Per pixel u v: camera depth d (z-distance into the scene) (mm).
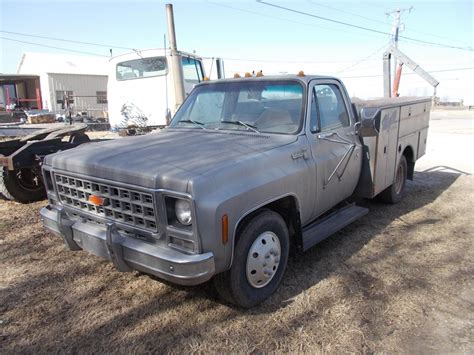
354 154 4938
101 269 4293
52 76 31109
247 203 3174
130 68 12742
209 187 2922
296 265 4371
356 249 4820
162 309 3539
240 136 4059
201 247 2904
